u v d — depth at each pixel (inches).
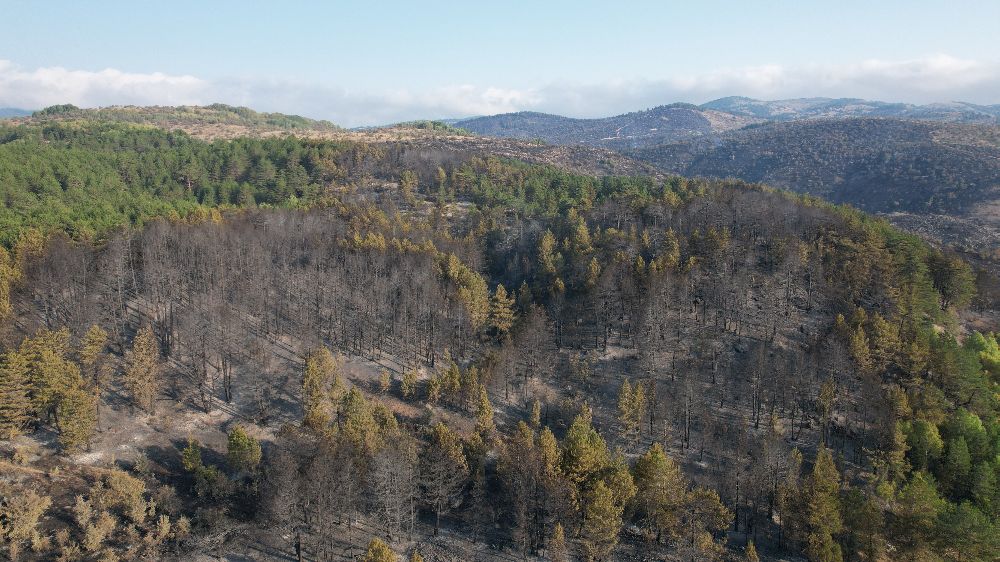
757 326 4530.0
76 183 6235.2
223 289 4429.1
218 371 4023.1
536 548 2930.6
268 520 2861.7
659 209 5767.7
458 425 3737.7
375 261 4894.2
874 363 3767.2
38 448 2999.5
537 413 3789.4
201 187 7170.3
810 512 2704.2
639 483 2999.5
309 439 3036.4
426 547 2847.0
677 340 4382.4
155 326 4264.3
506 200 6781.5
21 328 3725.4
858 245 4729.3
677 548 2778.1
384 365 4375.0
